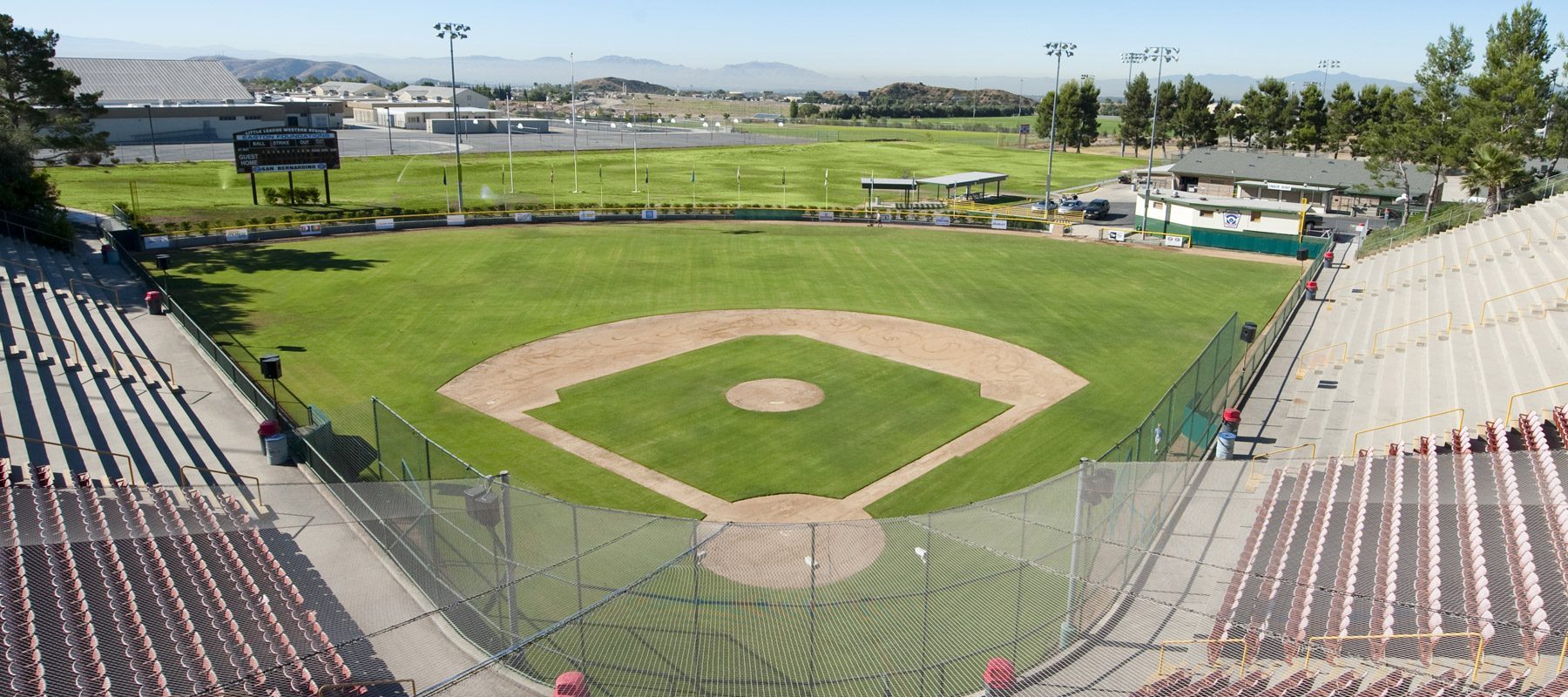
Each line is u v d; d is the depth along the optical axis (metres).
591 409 32.03
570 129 195.50
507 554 17.94
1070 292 51.81
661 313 45.59
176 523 20.78
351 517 22.27
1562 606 16.47
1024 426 30.95
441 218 71.31
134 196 77.81
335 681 16.03
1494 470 21.78
